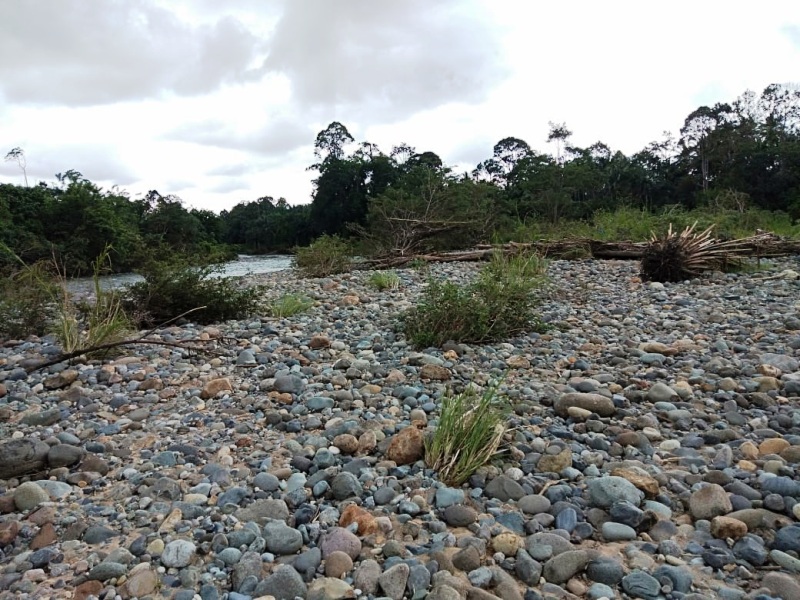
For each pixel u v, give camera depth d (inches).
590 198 1823.3
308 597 82.4
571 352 212.1
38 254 803.4
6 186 1013.8
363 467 121.9
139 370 197.3
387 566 88.8
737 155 1681.8
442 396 157.6
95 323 229.8
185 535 99.0
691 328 238.5
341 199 1722.4
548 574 87.6
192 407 164.9
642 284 359.3
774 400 155.0
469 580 86.1
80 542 98.8
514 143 2132.1
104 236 919.0
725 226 571.8
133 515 106.4
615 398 157.8
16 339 257.6
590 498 108.2
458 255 549.6
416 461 125.4
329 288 405.7
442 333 224.2
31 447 126.8
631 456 127.5
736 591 81.6
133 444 140.3
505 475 117.1
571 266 453.1
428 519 103.3
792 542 92.1
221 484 117.2
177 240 1380.4
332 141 1745.8
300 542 95.6
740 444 128.6
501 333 233.0
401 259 552.4
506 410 146.3
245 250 2308.1
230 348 228.8
